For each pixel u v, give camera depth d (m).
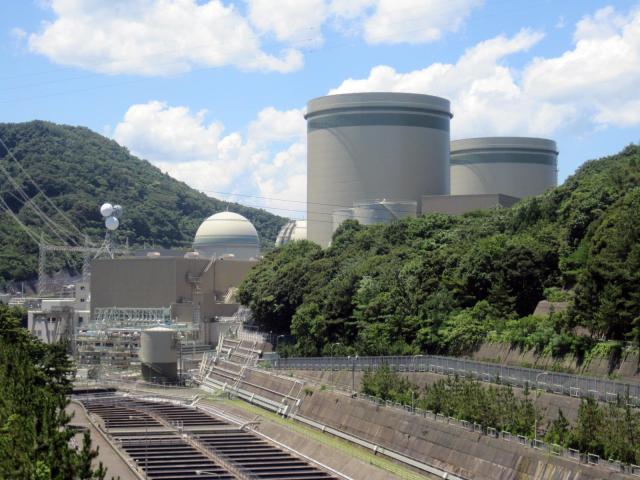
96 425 162.38
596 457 97.88
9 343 152.25
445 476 117.44
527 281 160.12
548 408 119.19
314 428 155.75
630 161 192.12
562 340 134.12
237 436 156.88
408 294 173.62
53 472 77.75
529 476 104.25
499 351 146.88
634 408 106.62
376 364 158.00
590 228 155.75
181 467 131.88
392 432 134.38
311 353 190.62
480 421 117.62
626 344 125.12
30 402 98.25
